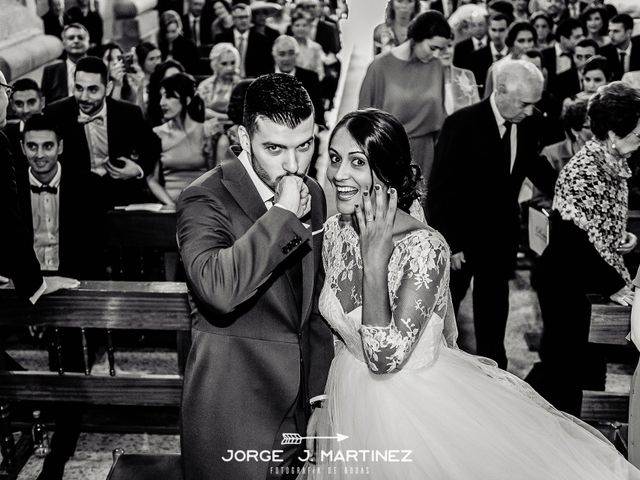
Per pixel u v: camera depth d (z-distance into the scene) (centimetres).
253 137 221
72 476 362
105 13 905
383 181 238
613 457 259
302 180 225
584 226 342
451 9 909
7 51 657
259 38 778
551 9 904
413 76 538
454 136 418
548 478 240
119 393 313
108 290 297
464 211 421
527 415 255
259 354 238
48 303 298
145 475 282
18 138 377
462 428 242
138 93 642
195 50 800
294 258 238
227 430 240
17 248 284
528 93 398
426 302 231
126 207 461
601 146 348
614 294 325
